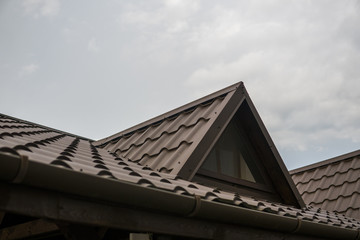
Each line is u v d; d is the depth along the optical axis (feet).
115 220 7.82
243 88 19.75
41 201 6.71
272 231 12.40
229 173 19.16
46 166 6.49
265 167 21.42
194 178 16.93
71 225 8.19
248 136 20.94
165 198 8.48
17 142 10.07
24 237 10.67
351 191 29.60
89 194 7.25
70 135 25.89
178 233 9.14
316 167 35.37
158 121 21.89
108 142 23.89
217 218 9.96
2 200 6.24
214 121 17.47
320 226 14.21
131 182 8.39
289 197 21.26
